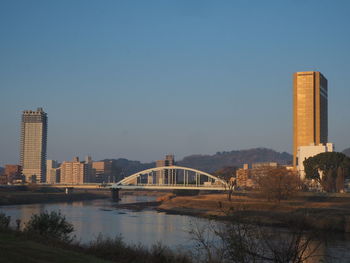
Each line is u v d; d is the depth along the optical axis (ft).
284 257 83.10
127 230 336.29
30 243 117.91
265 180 473.26
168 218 456.45
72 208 638.12
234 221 89.97
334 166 606.14
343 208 384.06
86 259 107.14
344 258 177.37
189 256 126.52
